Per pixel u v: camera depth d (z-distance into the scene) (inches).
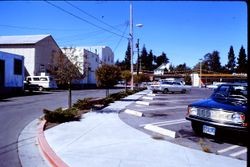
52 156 253.8
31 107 657.6
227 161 246.4
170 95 1182.9
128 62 4397.1
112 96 858.1
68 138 323.3
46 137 328.2
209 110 318.7
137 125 417.4
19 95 1090.7
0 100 841.5
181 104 768.9
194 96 1133.7
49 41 1797.5
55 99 904.9
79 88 1937.7
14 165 240.7
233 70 4793.3
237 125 290.2
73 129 374.6
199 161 243.8
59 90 1571.1
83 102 598.9
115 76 781.9
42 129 369.4
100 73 776.3
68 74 534.9
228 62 4968.0
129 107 666.2
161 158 250.1
